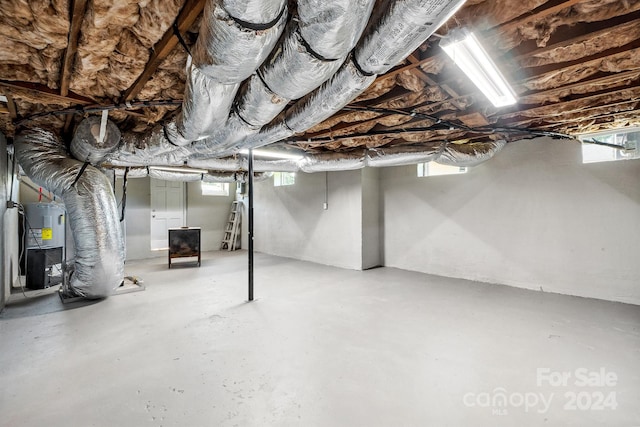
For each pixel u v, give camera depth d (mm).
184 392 1891
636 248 3465
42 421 1631
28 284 4117
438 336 2680
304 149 4727
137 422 1630
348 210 5641
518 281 4250
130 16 1429
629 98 2574
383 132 3523
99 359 2285
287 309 3385
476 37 1474
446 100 2555
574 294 3844
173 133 2531
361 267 5422
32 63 1869
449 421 1649
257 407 1755
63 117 2922
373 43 1330
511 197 4301
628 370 2133
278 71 1495
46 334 2717
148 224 6895
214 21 1105
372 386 1957
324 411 1721
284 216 6992
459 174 4801
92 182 3367
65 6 1347
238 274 5133
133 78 2033
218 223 8203
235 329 2838
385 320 3057
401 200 5484
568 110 2854
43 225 4547
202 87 1672
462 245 4766
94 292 3523
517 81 2148
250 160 3756
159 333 2746
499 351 2408
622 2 1438
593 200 3715
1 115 2732
